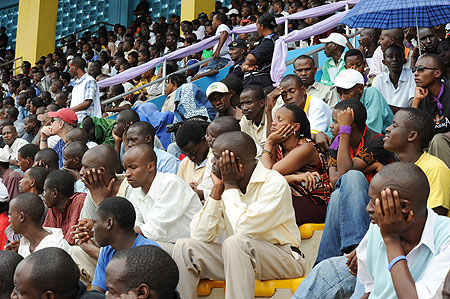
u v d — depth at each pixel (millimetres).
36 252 4328
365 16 7898
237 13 16969
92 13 21703
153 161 5574
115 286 3584
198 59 14633
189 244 5020
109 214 4723
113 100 12234
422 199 3582
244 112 7031
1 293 4852
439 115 6312
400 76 8000
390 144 4910
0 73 20109
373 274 3846
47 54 20250
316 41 11992
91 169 5855
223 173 4891
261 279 4941
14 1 22906
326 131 7059
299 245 5109
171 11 20422
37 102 13195
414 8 7723
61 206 6316
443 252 3508
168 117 9297
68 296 4301
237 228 4797
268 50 9953
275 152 5941
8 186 8594
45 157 7777
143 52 15891
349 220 4785
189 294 4969
